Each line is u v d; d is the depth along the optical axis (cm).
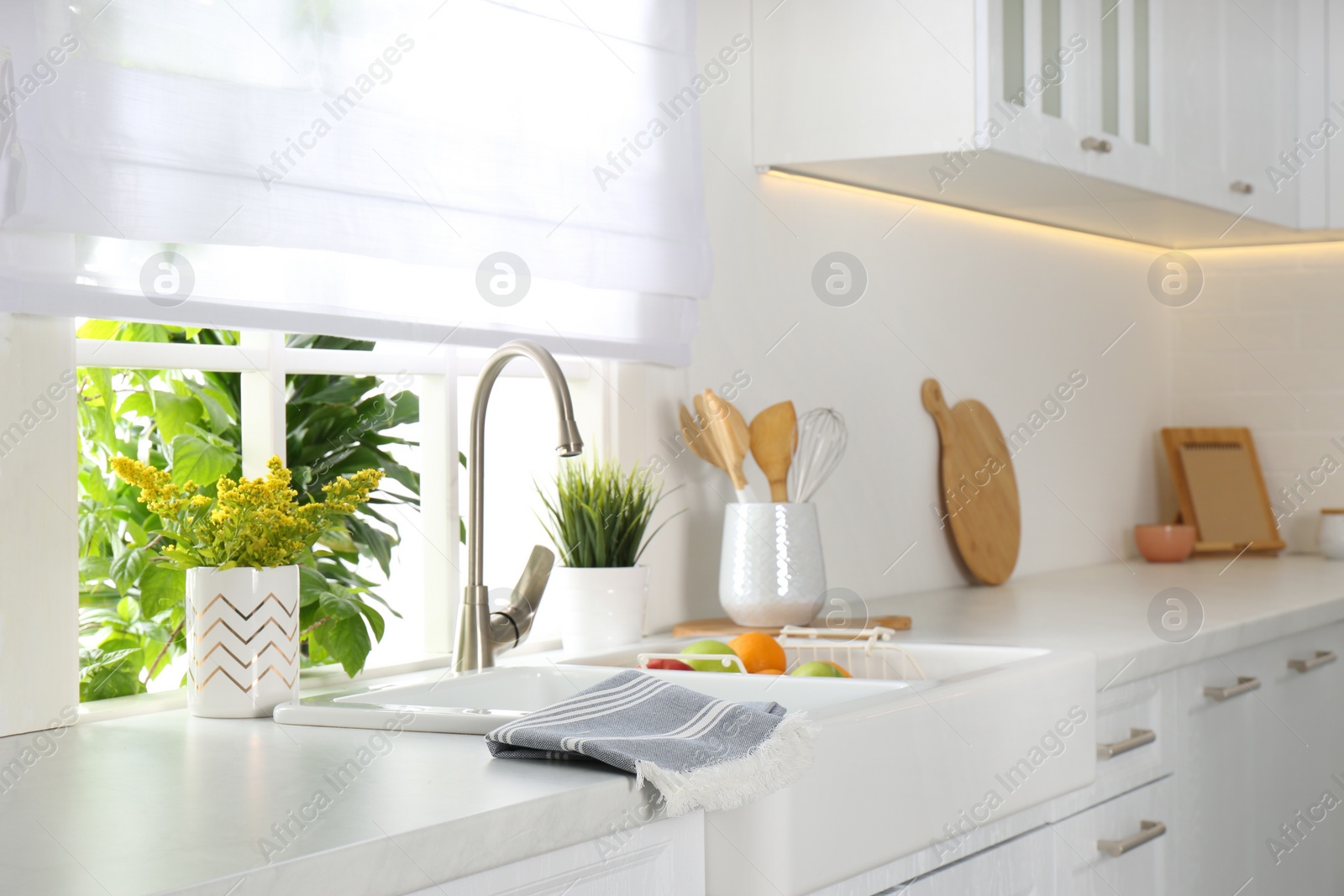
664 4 196
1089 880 168
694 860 114
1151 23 250
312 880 82
